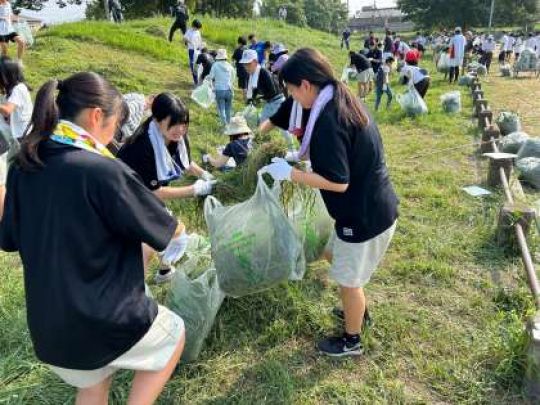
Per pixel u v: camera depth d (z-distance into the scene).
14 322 3.01
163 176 3.00
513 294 3.35
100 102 1.71
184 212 4.46
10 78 4.44
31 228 1.64
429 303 3.39
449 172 5.97
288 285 3.38
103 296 1.66
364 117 2.37
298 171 2.46
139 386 1.93
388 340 3.01
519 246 3.70
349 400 2.57
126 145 2.98
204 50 10.62
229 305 3.19
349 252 2.58
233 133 5.40
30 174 1.65
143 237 1.70
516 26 53.00
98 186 1.60
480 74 16.91
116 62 11.54
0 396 2.52
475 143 7.21
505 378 2.64
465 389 2.63
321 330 3.06
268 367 2.76
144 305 1.80
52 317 1.64
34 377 2.66
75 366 1.71
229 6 40.28
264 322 3.11
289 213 3.20
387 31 20.36
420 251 4.03
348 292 2.68
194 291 2.72
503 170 5.25
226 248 2.73
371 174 2.43
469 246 4.09
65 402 2.51
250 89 6.95
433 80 15.88
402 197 5.19
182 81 11.16
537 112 9.70
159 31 15.77
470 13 49.31
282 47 11.20
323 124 2.29
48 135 1.65
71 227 1.60
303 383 2.69
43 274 1.63
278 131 6.75
